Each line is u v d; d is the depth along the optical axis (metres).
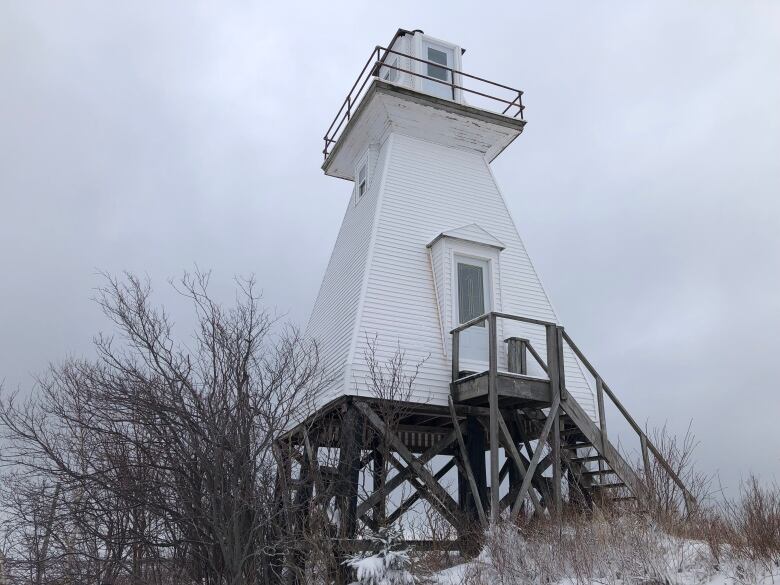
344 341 13.96
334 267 17.39
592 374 13.29
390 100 16.23
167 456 10.78
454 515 12.27
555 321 15.70
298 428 13.39
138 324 13.14
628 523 10.35
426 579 9.56
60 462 11.29
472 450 13.77
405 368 13.48
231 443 10.37
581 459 13.94
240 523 10.37
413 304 14.41
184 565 10.80
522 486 11.82
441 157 16.91
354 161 19.09
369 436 12.70
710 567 8.96
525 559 10.12
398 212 15.45
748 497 10.05
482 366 14.23
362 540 9.95
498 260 15.58
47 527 11.70
